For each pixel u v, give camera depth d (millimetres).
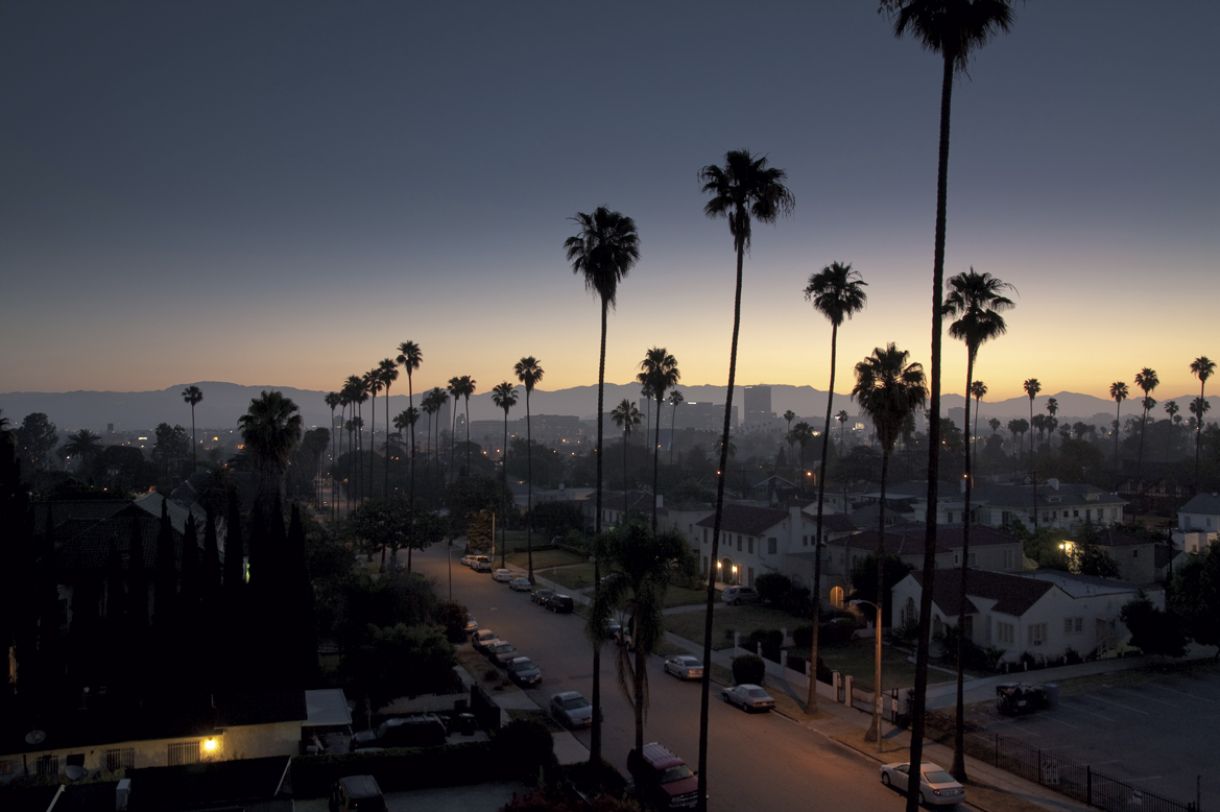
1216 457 137750
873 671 49469
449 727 39094
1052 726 38500
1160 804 29438
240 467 112062
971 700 42875
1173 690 44062
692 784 30547
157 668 36219
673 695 45969
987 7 21266
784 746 37156
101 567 47375
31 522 37062
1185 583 56000
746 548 77500
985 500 111500
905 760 34875
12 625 35031
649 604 32219
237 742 35031
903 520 101438
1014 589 52219
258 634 41719
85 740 33250
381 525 82500
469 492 107562
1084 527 80375
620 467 192625
